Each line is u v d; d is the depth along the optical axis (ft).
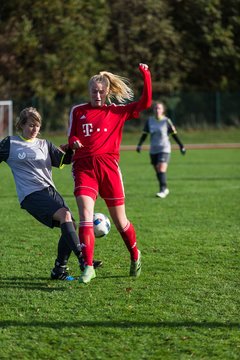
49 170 53.26
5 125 257.96
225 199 102.58
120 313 44.55
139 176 142.31
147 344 39.04
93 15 303.89
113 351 38.04
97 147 51.34
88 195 50.57
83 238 49.52
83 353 37.78
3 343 39.27
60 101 301.84
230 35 323.98
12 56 298.15
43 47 300.61
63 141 273.54
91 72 307.78
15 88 302.04
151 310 45.14
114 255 62.18
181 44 320.50
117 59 315.37
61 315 44.24
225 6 325.21
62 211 51.75
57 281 53.16
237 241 69.05
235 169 156.97
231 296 48.39
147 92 51.49
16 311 45.11
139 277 54.13
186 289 50.31
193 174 145.48
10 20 295.69
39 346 38.81
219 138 284.82
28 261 60.18
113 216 52.65
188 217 85.10
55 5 296.30
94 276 49.78
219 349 38.17
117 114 52.26
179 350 38.09
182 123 315.17
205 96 315.58
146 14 312.29
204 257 61.41
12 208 93.91
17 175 52.80
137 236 72.08
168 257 61.52
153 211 90.58
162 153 107.45
